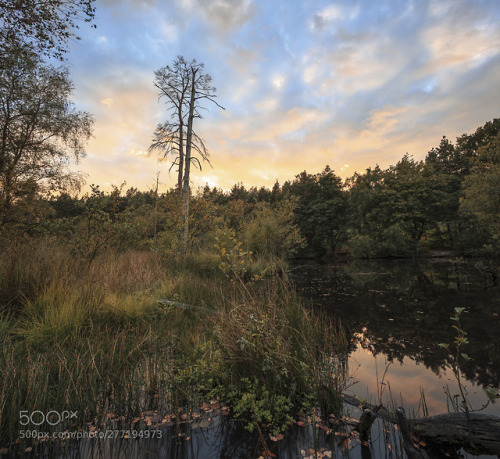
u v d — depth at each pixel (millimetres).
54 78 9875
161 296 5695
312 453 2031
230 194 49219
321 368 2988
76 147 11133
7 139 9211
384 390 3045
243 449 2072
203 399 2750
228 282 5934
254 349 2887
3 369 2605
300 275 14172
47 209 9023
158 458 1978
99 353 3203
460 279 11703
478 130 36438
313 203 35125
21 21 5621
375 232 31516
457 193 31656
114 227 6676
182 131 15188
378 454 2014
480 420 2152
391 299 7922
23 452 1991
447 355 4008
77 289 4738
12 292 4465
